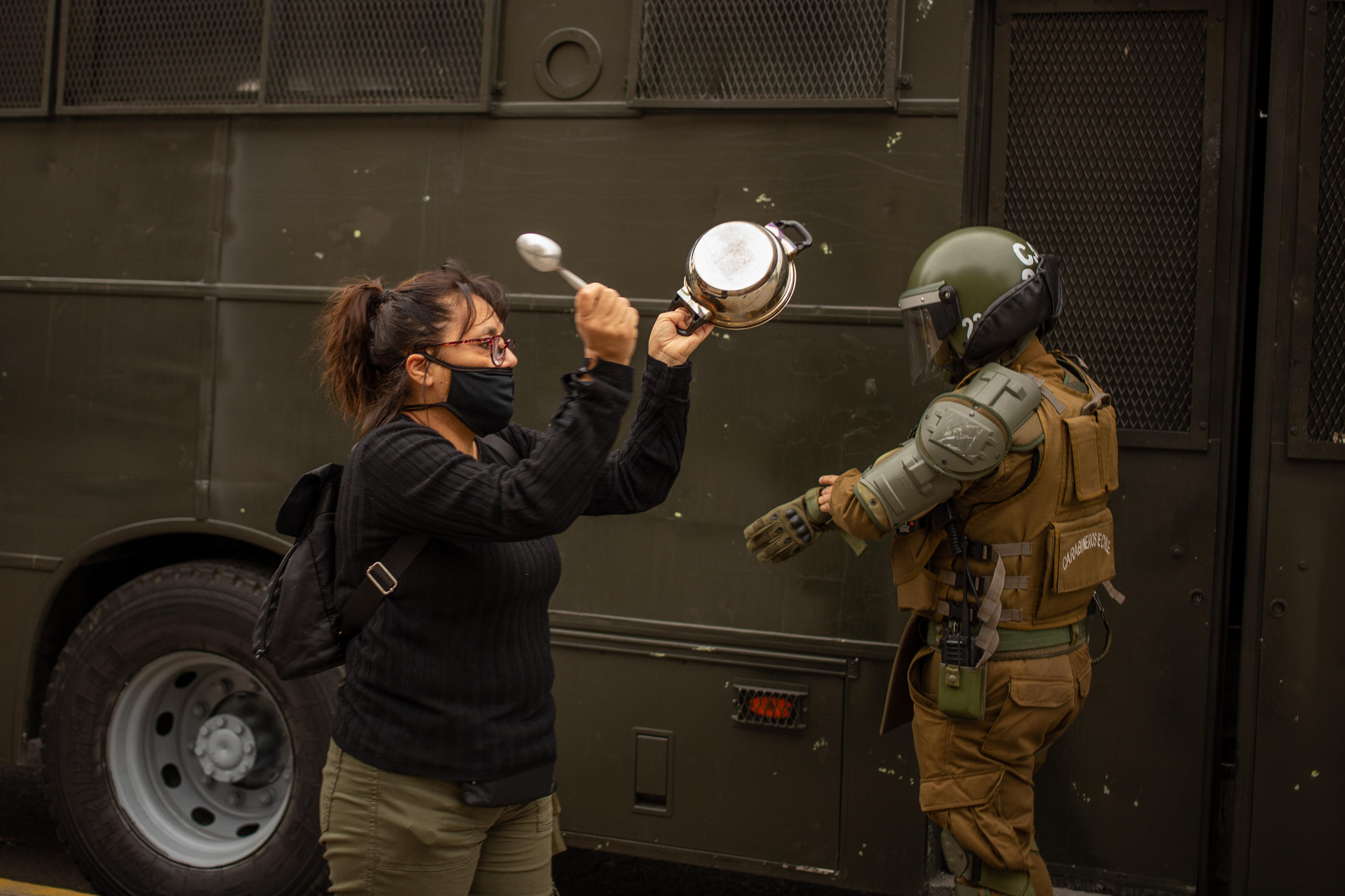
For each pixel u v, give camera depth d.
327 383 1.83
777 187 2.59
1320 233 2.46
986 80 2.66
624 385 1.57
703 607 2.66
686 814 2.69
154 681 3.01
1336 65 2.44
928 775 2.27
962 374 2.36
